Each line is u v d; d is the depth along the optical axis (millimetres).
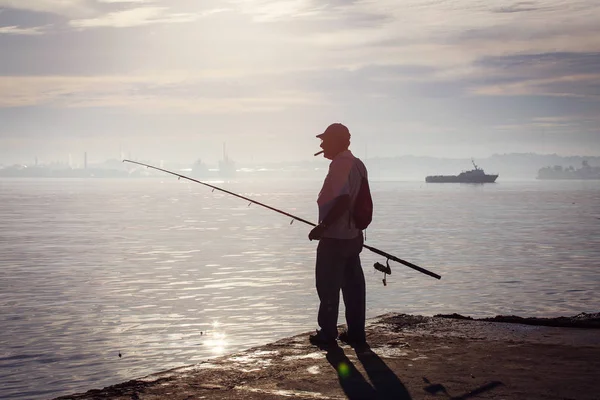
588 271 56906
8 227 113688
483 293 45188
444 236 92625
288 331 32375
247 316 36625
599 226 113125
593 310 38750
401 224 116500
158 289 47719
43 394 22062
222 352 27953
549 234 97562
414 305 40344
